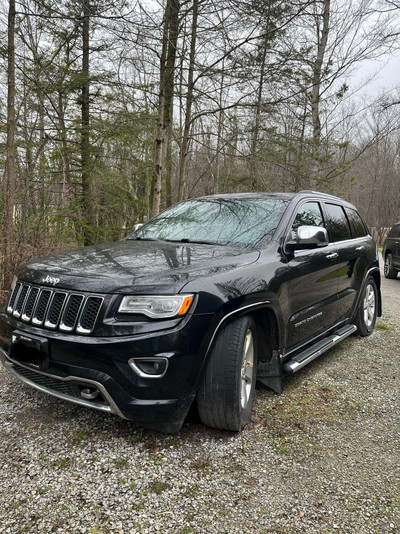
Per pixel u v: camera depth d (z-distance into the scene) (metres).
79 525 1.90
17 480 2.20
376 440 2.73
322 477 2.31
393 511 2.05
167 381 2.30
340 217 4.64
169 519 1.95
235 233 3.42
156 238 3.69
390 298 8.46
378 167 31.33
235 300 2.55
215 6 7.54
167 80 8.54
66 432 2.69
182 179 10.48
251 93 9.88
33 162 8.32
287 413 3.06
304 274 3.42
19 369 2.80
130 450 2.50
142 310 2.31
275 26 8.08
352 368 4.11
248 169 10.80
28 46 9.21
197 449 2.54
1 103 8.79
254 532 1.89
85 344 2.32
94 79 9.48
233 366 2.54
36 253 6.28
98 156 10.70
